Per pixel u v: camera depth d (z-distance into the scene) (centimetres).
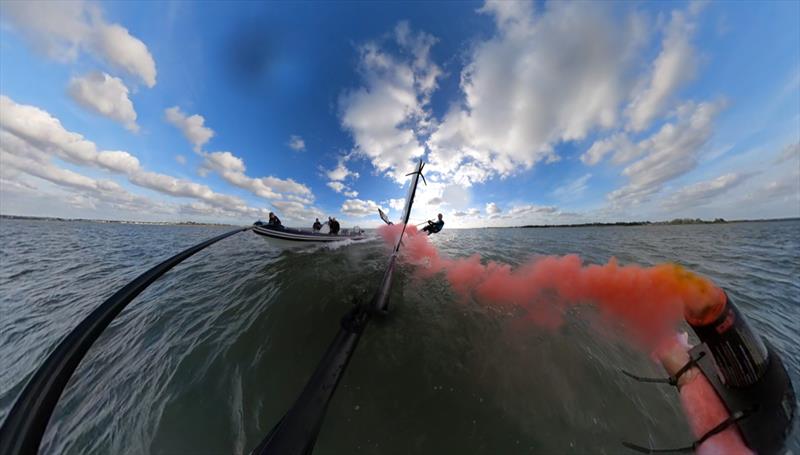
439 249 1191
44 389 180
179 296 666
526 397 296
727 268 844
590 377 318
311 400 215
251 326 479
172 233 2902
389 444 255
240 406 314
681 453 232
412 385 318
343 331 315
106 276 973
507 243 1482
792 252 1119
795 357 381
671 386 293
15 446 153
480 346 384
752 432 200
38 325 593
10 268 1079
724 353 215
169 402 323
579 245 1368
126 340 469
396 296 569
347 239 1466
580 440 250
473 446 249
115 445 281
